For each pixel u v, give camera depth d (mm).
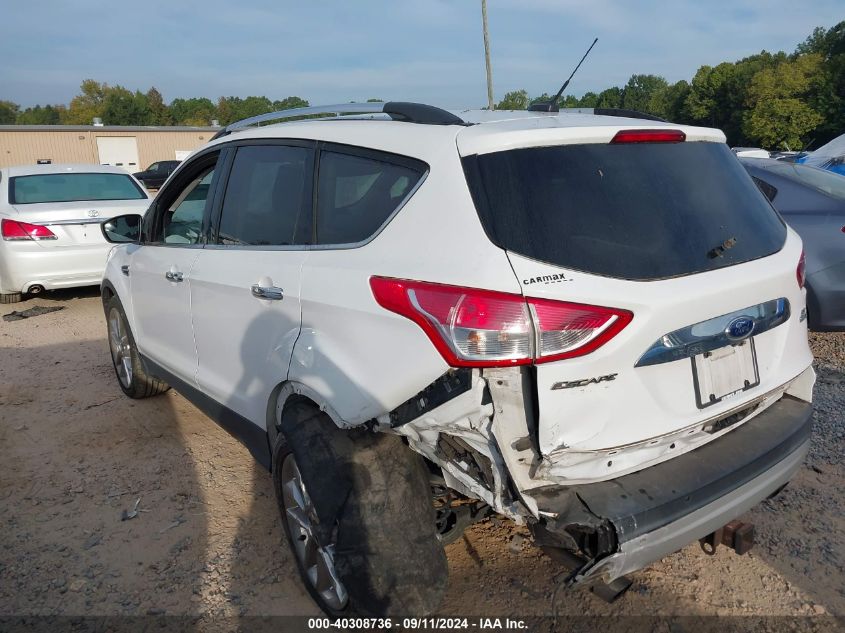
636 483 2219
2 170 8688
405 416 2303
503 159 2254
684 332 2256
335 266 2576
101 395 5234
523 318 2035
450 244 2205
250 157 3357
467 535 3270
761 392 2557
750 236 2596
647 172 2447
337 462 2479
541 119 2594
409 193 2408
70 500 3713
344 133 2816
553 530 2086
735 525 2861
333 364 2506
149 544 3303
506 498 2123
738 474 2379
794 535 3248
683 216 2412
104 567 3133
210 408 3627
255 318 3006
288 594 2943
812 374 2828
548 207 2211
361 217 2588
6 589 2990
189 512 3572
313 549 2775
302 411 2709
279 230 3023
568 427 2080
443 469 2314
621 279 2154
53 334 7094
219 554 3217
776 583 2932
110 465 4102
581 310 2061
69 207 7867
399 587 2365
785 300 2641
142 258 4262
